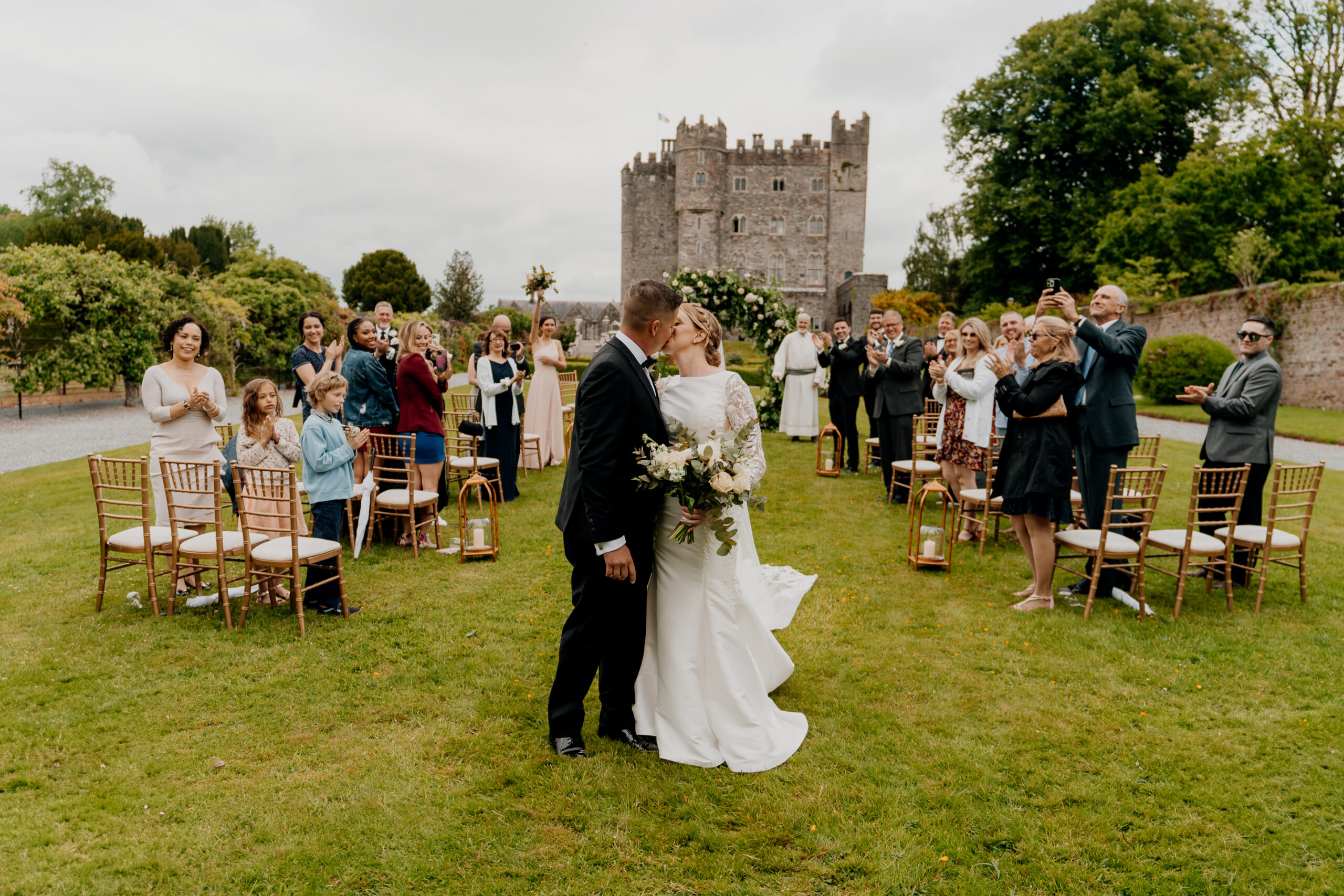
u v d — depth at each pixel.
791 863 2.69
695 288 13.67
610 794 3.08
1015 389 5.05
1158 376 19.39
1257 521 5.79
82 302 20.14
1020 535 5.48
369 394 6.80
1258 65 28.19
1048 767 3.29
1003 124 30.27
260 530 4.78
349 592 5.45
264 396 5.09
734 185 50.19
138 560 5.11
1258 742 3.47
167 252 35.34
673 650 3.39
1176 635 4.72
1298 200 24.44
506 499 8.47
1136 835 2.84
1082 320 5.17
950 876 2.63
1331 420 16.14
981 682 4.10
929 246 54.41
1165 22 28.16
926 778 3.21
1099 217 28.33
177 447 5.41
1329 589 5.57
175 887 2.53
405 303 56.28
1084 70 28.47
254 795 3.03
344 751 3.38
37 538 6.84
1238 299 20.72
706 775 3.22
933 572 6.04
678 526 3.32
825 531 7.29
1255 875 2.63
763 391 14.56
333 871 2.62
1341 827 2.88
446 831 2.83
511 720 3.66
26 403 22.30
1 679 4.00
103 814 2.89
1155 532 5.29
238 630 4.71
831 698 3.93
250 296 29.08
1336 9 25.55
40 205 53.25
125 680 4.02
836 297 49.69
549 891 2.54
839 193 50.03
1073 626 4.89
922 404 9.54
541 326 10.38
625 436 3.12
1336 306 18.19
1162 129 28.67
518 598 5.33
